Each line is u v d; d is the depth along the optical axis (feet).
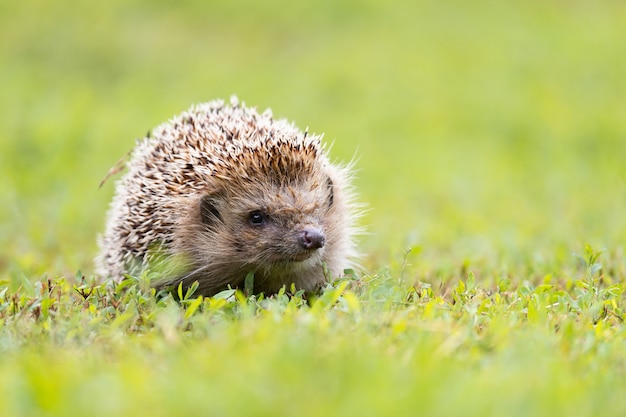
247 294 28.50
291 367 17.58
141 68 92.38
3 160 57.00
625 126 73.67
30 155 58.70
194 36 101.19
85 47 95.20
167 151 31.37
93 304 25.26
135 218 30.55
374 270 34.04
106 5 104.68
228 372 17.61
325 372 17.83
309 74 89.71
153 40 98.94
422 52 94.32
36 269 34.76
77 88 83.20
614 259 33.71
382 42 98.43
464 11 106.83
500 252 38.09
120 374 17.76
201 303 25.84
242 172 29.76
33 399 16.88
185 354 19.29
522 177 61.67
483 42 96.73
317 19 105.50
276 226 29.45
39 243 40.68
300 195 29.76
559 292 26.78
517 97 81.61
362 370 17.79
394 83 86.58
